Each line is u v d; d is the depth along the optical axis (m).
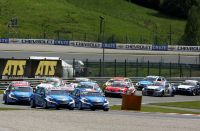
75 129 54.28
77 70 162.50
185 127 60.50
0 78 140.88
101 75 170.38
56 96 86.69
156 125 61.47
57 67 150.88
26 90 97.94
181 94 147.75
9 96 96.06
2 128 53.50
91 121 63.78
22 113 73.06
